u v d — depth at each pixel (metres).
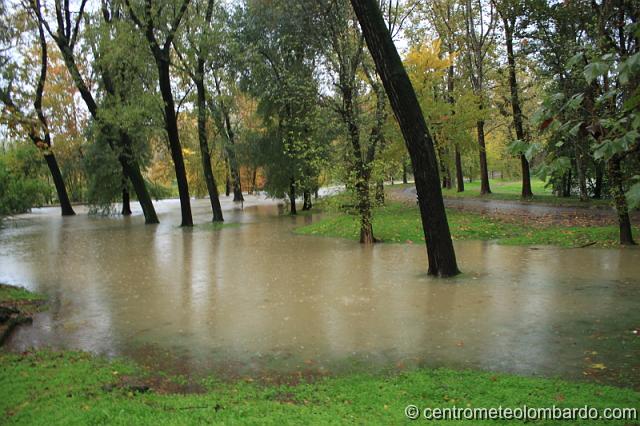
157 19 22.94
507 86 30.38
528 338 6.60
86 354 6.76
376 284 10.38
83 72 29.98
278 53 25.83
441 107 22.97
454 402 4.57
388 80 10.35
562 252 13.02
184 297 10.01
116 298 10.19
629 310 7.57
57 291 11.09
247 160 30.95
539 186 45.22
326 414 4.39
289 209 34.78
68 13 25.06
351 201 16.11
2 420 4.46
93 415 4.42
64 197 38.25
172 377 5.87
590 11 18.92
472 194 35.59
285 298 9.55
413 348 6.50
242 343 7.08
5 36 22.73
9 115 10.23
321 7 15.38
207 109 26.97
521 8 23.05
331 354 6.45
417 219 20.28
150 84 27.72
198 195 56.72
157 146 37.22
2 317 8.38
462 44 32.81
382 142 21.02
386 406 4.55
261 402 4.82
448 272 10.73
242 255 15.30
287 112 27.75
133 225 27.83
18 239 22.27
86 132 34.25
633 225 16.23
